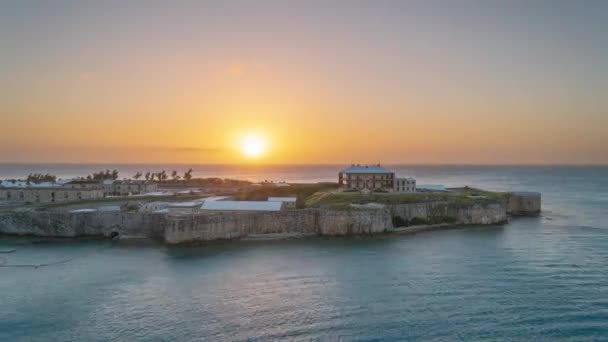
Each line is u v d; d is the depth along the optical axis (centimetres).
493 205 11725
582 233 10138
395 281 6288
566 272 6638
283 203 11212
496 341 4419
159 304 5478
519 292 5759
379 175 15075
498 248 8450
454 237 9712
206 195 16175
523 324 4791
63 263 7550
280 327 4775
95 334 4678
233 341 4484
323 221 9938
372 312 5150
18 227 9994
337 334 4597
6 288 6172
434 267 7019
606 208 15188
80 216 9894
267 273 6788
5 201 13438
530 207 13800
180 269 7094
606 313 5050
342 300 5544
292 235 9825
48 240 9525
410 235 9981
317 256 7906
